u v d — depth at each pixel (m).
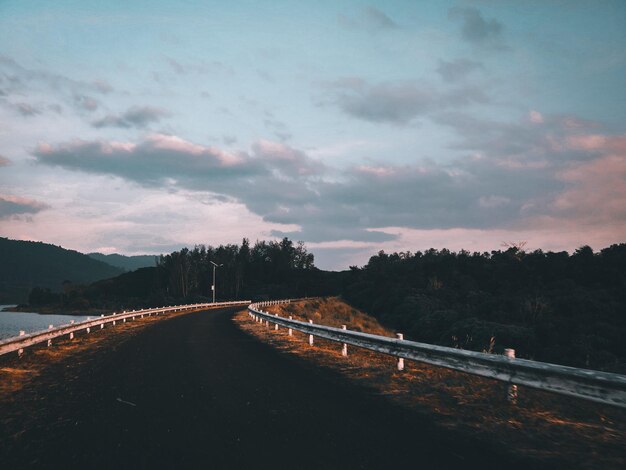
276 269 168.62
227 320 34.00
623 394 5.27
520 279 88.31
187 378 9.58
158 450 5.00
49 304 130.88
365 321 75.56
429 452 4.96
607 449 5.15
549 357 44.41
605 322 51.97
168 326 26.89
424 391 8.23
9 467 4.54
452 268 103.62
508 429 5.91
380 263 141.88
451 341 52.75
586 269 81.50
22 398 7.84
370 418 6.38
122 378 9.64
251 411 6.75
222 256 152.62
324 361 12.34
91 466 4.54
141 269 165.88
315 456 4.80
